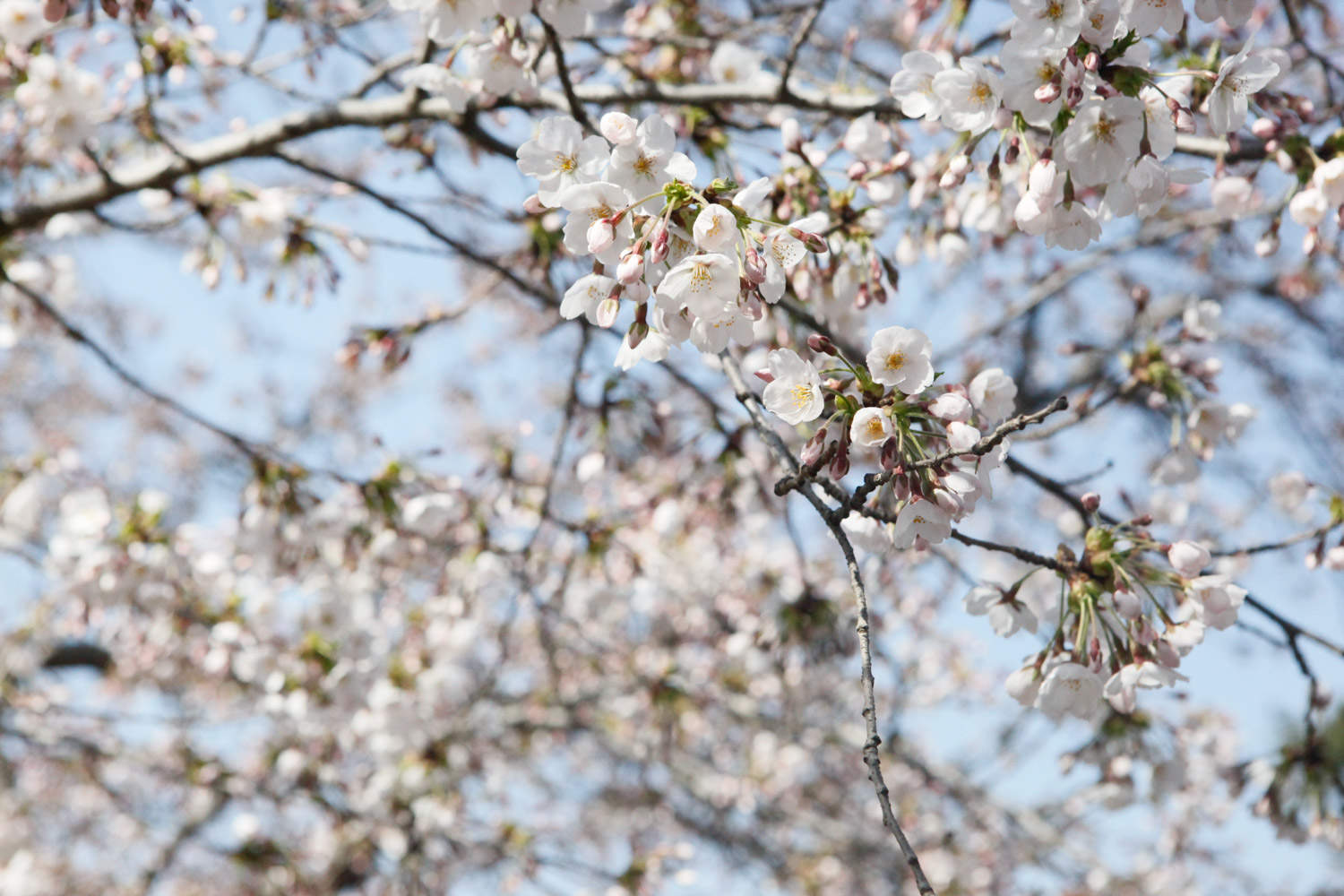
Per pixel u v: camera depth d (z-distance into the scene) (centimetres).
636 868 559
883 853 834
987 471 217
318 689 532
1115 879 783
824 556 704
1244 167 413
